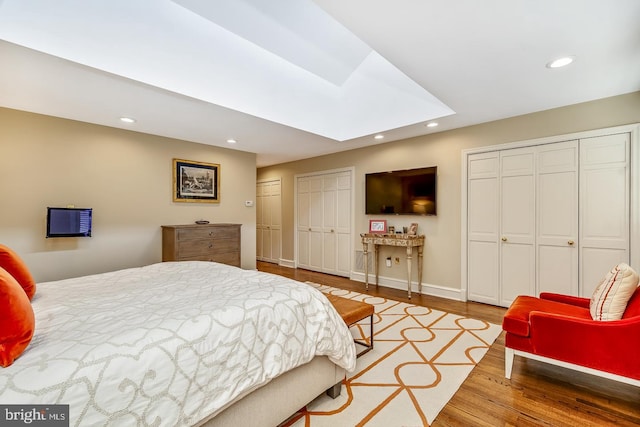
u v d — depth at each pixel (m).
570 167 3.03
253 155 5.16
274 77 3.37
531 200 3.27
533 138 3.23
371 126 4.07
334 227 5.33
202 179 4.43
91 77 2.25
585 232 2.96
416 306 3.57
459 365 2.19
